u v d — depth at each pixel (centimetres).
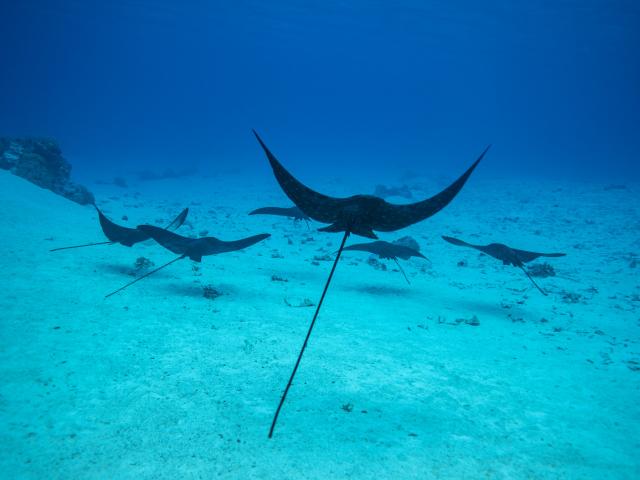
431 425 472
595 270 1381
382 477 377
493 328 848
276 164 516
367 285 1144
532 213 2445
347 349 683
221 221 2059
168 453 390
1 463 359
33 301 751
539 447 439
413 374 607
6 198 1427
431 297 1066
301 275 1194
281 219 2225
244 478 363
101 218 995
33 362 541
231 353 629
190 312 795
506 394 559
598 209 2477
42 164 1920
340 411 489
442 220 2302
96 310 750
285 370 587
